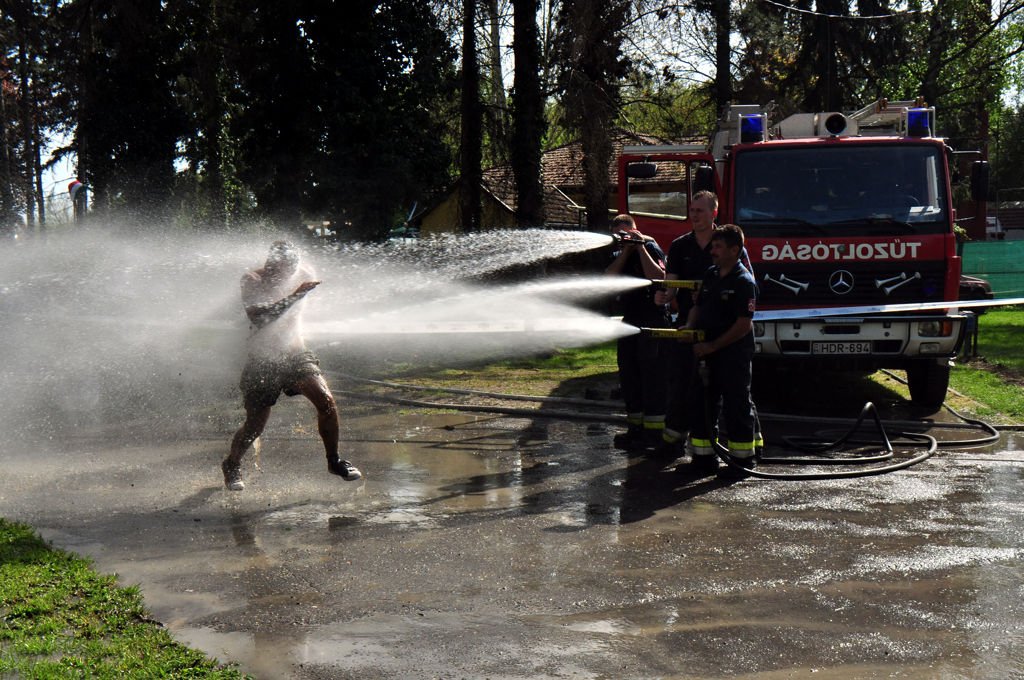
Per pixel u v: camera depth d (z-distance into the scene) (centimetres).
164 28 2155
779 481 651
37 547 483
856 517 557
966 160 4012
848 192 890
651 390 746
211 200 2336
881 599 421
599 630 388
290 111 1839
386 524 544
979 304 868
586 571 461
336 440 627
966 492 616
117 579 446
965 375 1173
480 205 1902
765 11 2248
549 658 361
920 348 871
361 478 653
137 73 2267
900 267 874
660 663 356
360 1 1800
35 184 2723
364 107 1822
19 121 2680
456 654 364
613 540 512
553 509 578
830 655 362
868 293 876
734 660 358
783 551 491
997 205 4628
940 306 852
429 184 1986
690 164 1010
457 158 2130
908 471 677
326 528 535
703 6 1920
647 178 1020
